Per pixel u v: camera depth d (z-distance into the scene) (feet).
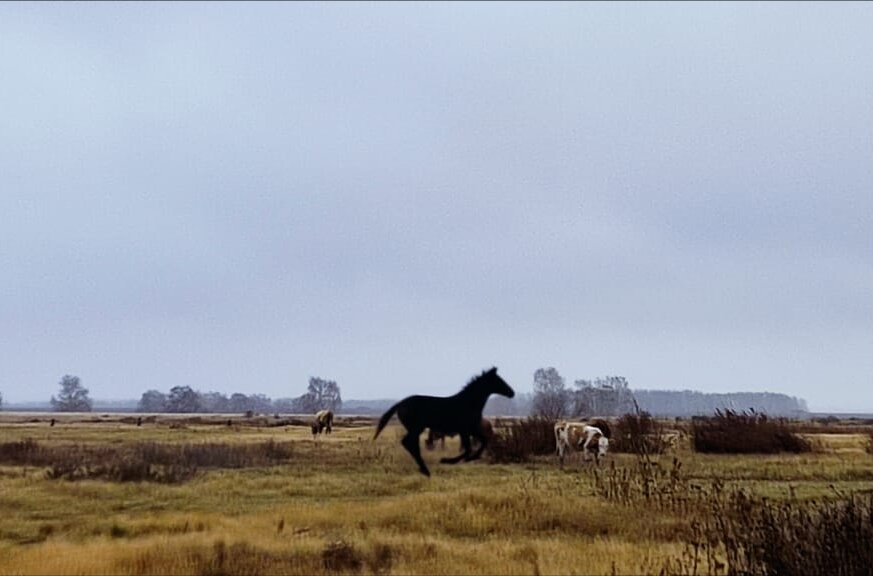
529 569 39.70
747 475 81.61
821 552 35.37
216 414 530.68
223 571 40.45
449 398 37.24
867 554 35.12
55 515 61.26
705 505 56.54
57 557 42.98
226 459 99.86
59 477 83.61
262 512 59.31
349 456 104.01
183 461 93.91
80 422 305.53
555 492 63.67
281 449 107.86
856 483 75.56
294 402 638.12
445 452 54.29
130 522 55.47
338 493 71.87
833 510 39.29
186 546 44.42
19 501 67.21
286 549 44.62
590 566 40.09
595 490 65.98
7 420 335.47
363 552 43.88
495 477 82.38
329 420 173.58
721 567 37.65
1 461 101.86
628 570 39.09
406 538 47.47
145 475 81.82
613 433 118.52
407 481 78.07
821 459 101.14
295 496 70.69
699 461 98.17
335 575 39.99
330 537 47.91
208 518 55.77
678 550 44.27
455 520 53.36
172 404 649.61
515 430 106.42
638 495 60.95
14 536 52.90
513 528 52.08
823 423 288.71
